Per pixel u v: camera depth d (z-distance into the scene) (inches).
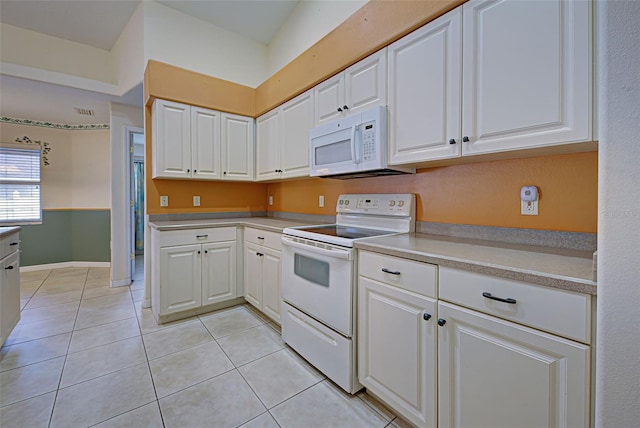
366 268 58.2
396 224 76.4
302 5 113.8
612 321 24.2
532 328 36.4
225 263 107.0
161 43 109.9
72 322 97.7
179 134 104.3
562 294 33.9
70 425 53.3
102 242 181.3
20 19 111.1
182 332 90.7
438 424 46.9
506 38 47.0
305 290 72.5
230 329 93.0
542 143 43.8
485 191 61.9
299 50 116.6
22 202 167.6
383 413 57.4
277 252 88.7
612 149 23.8
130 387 64.2
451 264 44.0
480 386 41.6
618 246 23.8
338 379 63.1
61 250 177.0
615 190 23.8
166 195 114.0
